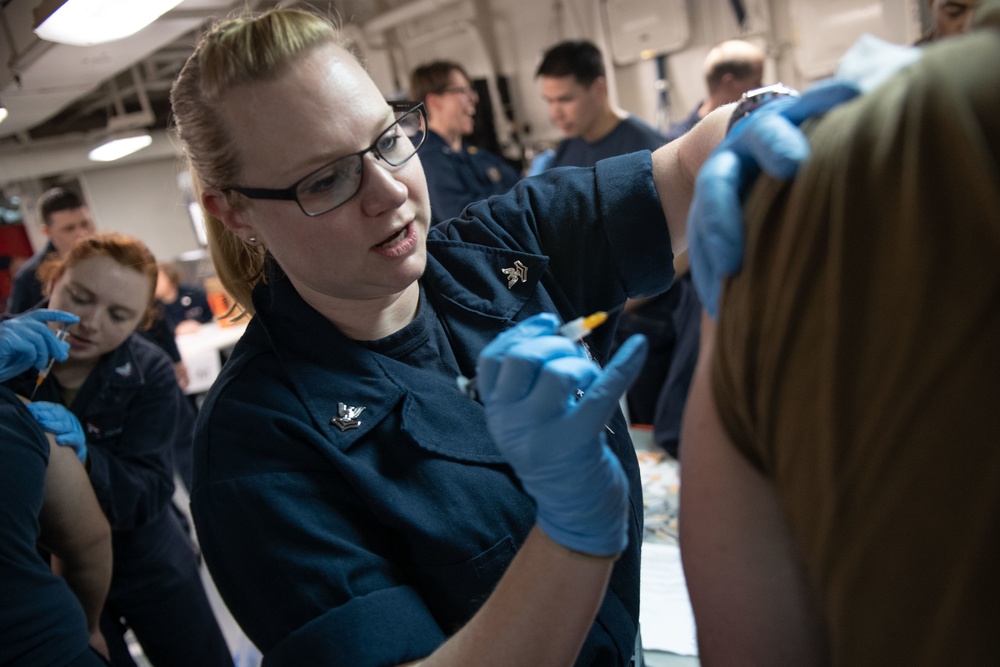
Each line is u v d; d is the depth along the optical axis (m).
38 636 1.20
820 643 0.56
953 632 0.40
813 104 0.56
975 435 0.39
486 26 5.24
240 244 1.06
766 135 0.52
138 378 1.96
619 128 3.07
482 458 0.91
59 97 3.66
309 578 0.81
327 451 0.87
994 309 0.39
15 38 2.66
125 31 2.21
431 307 1.04
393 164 0.87
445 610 0.90
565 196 1.09
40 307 2.07
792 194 0.49
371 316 0.96
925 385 0.40
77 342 1.83
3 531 1.19
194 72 0.85
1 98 3.29
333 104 0.81
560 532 0.66
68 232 3.37
